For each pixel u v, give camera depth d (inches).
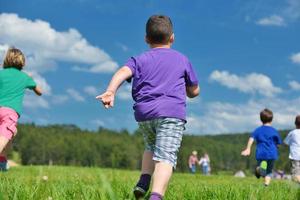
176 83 186.5
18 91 316.2
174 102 180.7
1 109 307.1
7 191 174.9
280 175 1508.4
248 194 207.3
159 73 186.5
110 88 177.2
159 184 167.2
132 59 189.0
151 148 187.6
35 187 184.4
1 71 319.9
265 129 510.9
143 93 183.9
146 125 181.9
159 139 176.1
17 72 322.0
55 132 7559.1
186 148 5876.0
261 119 520.1
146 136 187.2
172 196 201.9
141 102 183.2
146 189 184.5
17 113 311.6
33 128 7298.2
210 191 218.4
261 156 504.7
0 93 313.0
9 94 312.8
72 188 212.7
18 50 331.0
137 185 184.4
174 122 177.6
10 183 223.6
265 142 505.0
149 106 179.3
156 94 182.4
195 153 1809.8
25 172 482.9
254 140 514.3
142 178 185.0
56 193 178.1
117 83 180.2
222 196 207.8
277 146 513.7
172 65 189.8
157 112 177.5
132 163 3818.9
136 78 187.5
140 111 181.6
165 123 177.2
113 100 173.9
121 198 182.4
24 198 163.9
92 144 6850.4
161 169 169.8
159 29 196.7
